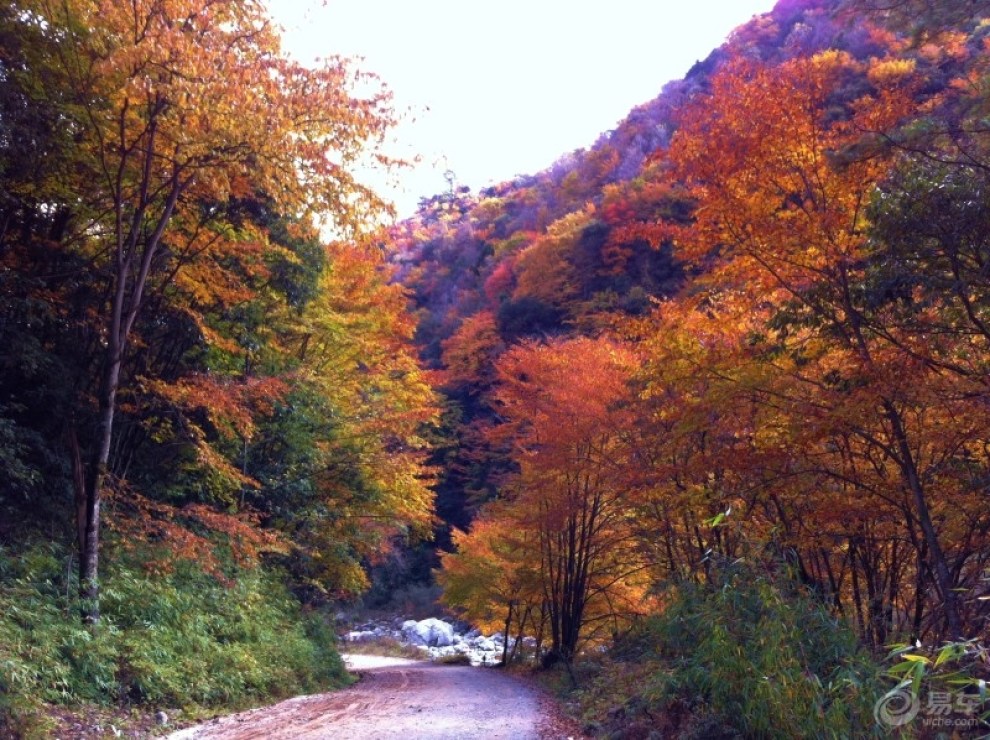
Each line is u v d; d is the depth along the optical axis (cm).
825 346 1000
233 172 1323
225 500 1911
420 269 8369
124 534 1391
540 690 1755
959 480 889
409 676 2288
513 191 10212
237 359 1989
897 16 991
